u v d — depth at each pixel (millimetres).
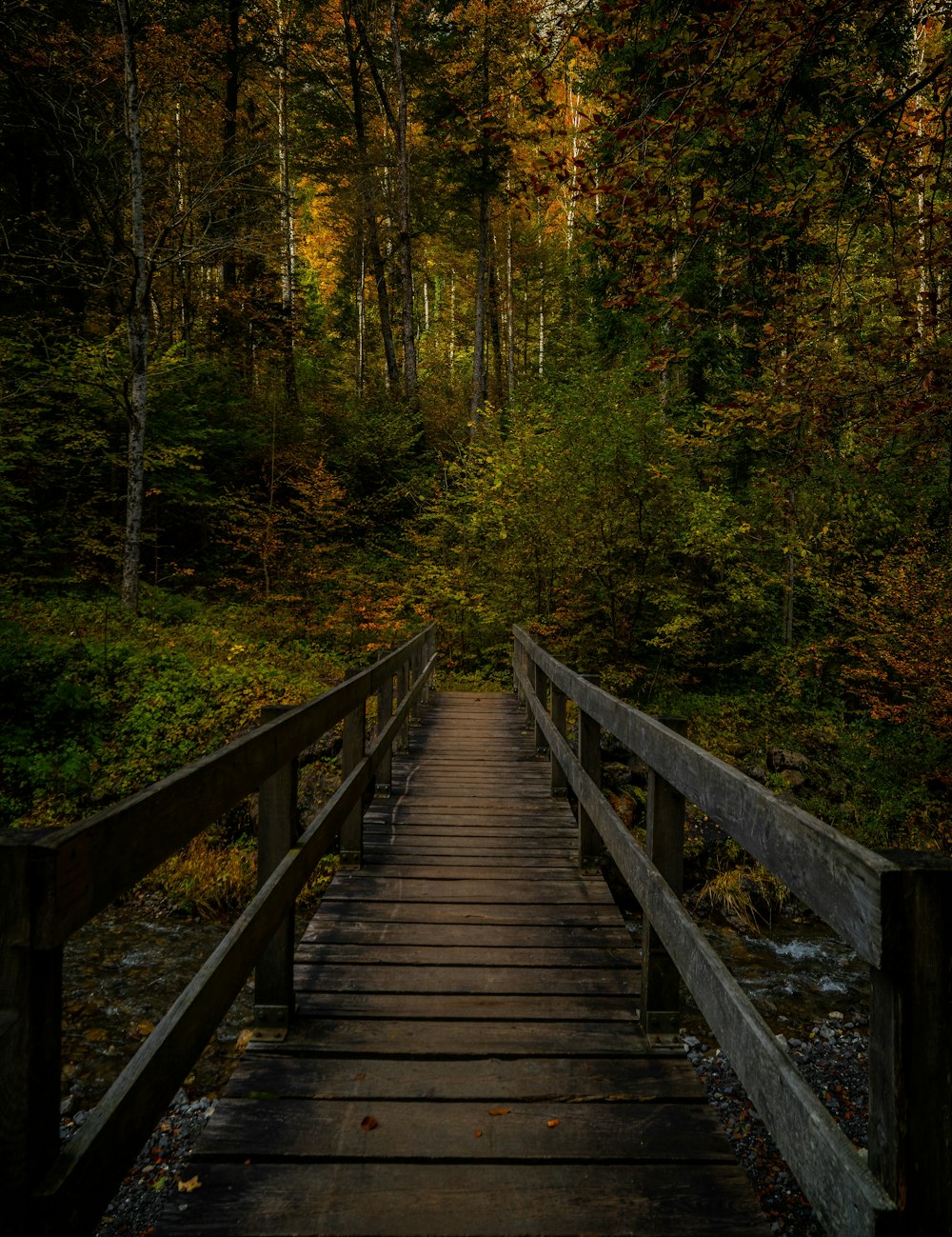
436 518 15898
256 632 12703
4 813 7547
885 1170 1101
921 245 5230
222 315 20203
